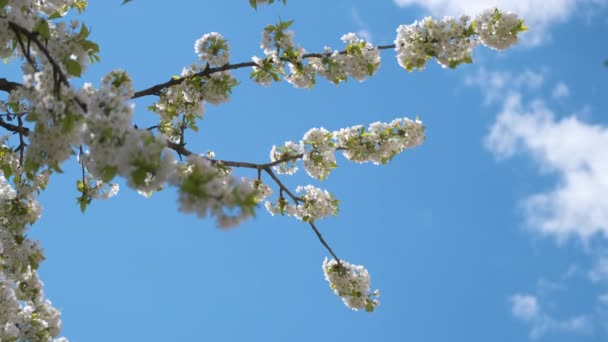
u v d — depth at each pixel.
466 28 10.09
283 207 11.14
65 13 10.14
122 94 9.27
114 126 5.09
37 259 8.93
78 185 10.30
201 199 4.87
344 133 11.13
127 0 6.38
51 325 9.12
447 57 10.16
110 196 10.55
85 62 7.20
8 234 8.93
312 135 10.97
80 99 5.40
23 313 8.98
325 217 11.17
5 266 8.89
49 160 5.57
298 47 10.16
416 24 10.14
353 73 10.28
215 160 10.02
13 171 9.51
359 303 11.20
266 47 10.11
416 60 10.18
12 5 6.93
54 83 5.60
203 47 10.21
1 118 8.64
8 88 7.59
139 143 4.97
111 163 5.08
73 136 5.44
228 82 10.34
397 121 11.09
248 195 4.92
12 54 7.29
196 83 10.21
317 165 10.95
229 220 4.87
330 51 10.40
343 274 11.21
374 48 10.27
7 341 8.57
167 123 10.91
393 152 11.09
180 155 8.30
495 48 10.13
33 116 5.44
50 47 6.93
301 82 10.45
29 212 9.30
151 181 5.32
